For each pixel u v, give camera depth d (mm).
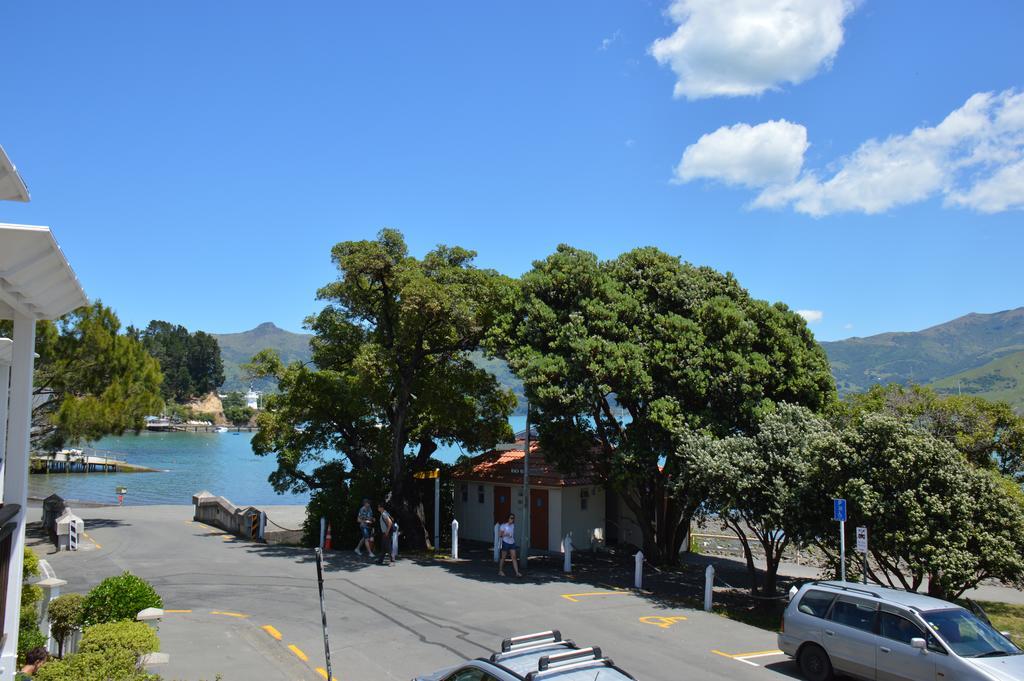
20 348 9344
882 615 11422
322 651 12688
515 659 7496
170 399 177500
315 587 18016
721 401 20453
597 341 19938
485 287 23250
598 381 19938
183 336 188250
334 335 28562
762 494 17078
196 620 14539
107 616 11141
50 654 10984
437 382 25750
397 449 26078
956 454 15281
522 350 21141
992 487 14852
